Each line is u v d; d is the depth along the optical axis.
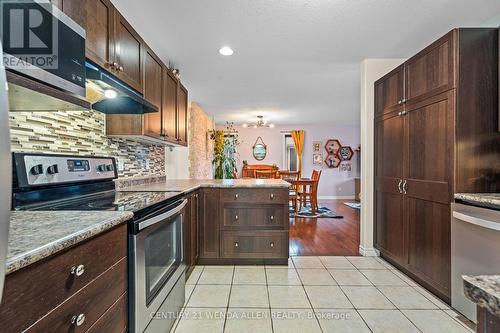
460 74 1.91
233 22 2.35
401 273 2.63
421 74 2.27
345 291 2.27
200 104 5.54
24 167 1.26
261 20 2.33
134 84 1.92
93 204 1.41
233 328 1.77
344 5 2.11
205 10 2.17
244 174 7.43
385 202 2.88
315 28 2.46
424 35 2.59
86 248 0.87
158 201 1.53
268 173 6.16
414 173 2.37
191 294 2.21
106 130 2.17
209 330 1.74
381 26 2.42
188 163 4.96
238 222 2.87
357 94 4.72
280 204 2.86
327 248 3.43
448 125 1.97
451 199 1.94
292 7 2.14
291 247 3.47
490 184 1.91
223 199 2.86
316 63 3.30
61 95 1.03
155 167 3.29
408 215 2.46
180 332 1.72
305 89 4.43
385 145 2.87
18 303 0.61
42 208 1.28
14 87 0.89
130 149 2.65
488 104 1.91
